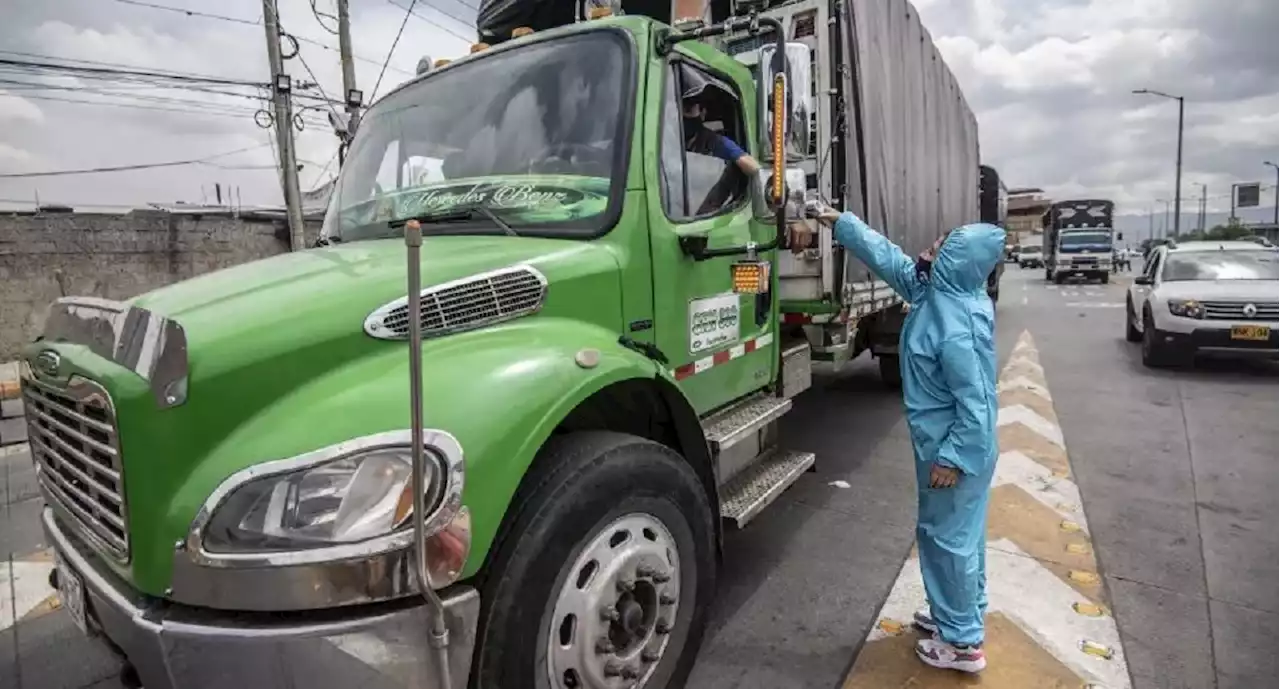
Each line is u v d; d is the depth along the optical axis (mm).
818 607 3639
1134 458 5824
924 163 7902
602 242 2896
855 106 5383
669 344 3174
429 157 3434
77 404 2217
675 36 3174
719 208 3562
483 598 2127
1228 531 4410
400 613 1894
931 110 8266
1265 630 3330
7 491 5953
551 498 2229
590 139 3057
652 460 2553
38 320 13234
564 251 2760
